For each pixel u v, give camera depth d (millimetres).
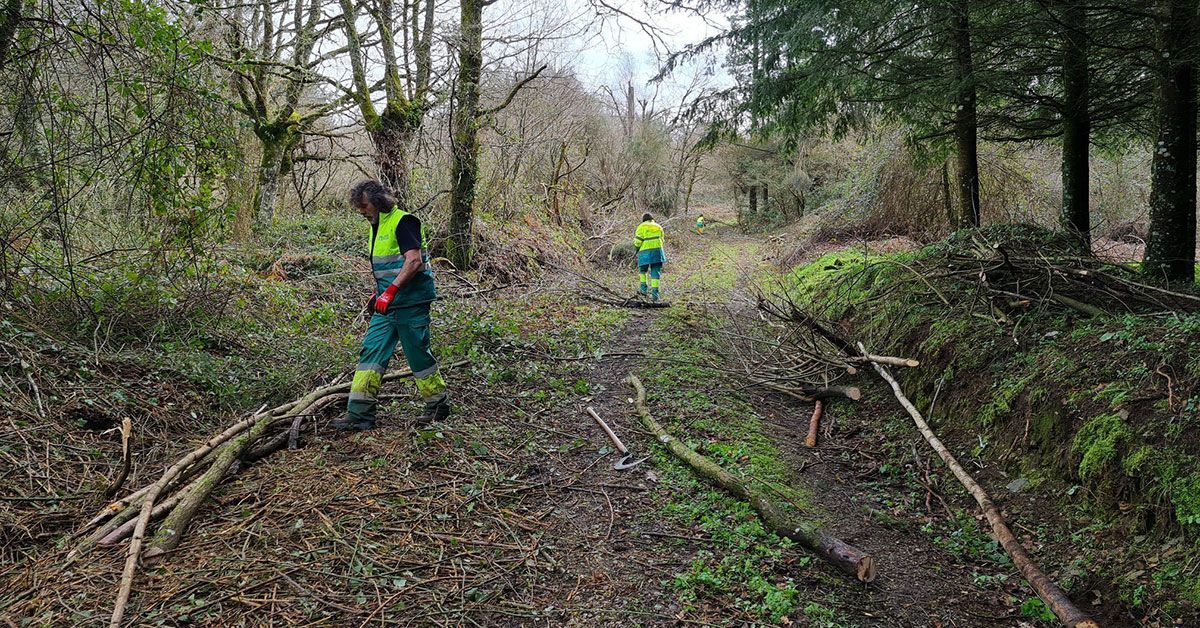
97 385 5078
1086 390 5043
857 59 8984
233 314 7156
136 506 3920
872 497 5230
